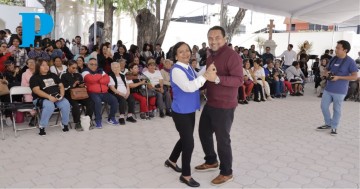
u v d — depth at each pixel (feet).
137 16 38.75
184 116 10.96
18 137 16.66
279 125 20.88
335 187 11.70
